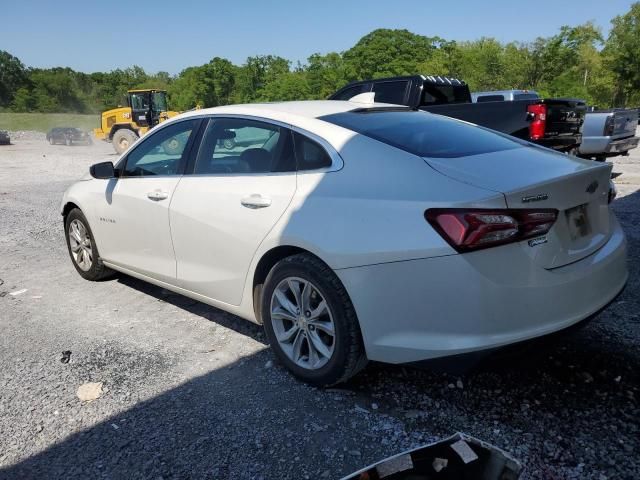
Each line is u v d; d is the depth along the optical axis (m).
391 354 2.72
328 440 2.62
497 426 2.67
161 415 2.88
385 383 3.12
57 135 32.59
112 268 4.79
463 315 2.48
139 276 4.43
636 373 3.10
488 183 2.57
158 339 3.83
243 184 3.38
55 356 3.59
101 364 3.46
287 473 2.40
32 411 2.95
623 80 57.78
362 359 2.93
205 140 3.78
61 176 14.50
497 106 7.80
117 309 4.42
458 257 2.45
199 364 3.44
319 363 3.02
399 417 2.78
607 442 2.52
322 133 3.14
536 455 2.45
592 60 57.34
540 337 2.51
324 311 2.95
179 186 3.80
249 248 3.27
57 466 2.50
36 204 9.74
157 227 3.97
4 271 5.59
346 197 2.85
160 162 4.09
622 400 2.84
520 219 2.46
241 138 3.54
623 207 7.42
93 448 2.62
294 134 3.25
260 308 3.45
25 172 15.86
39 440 2.70
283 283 3.13
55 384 3.22
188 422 2.80
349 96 9.96
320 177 3.03
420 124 3.47
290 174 3.18
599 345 3.43
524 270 2.48
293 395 3.03
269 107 3.62
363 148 2.97
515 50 55.12
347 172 2.93
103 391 3.13
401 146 2.95
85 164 18.42
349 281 2.74
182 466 2.47
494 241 2.42
